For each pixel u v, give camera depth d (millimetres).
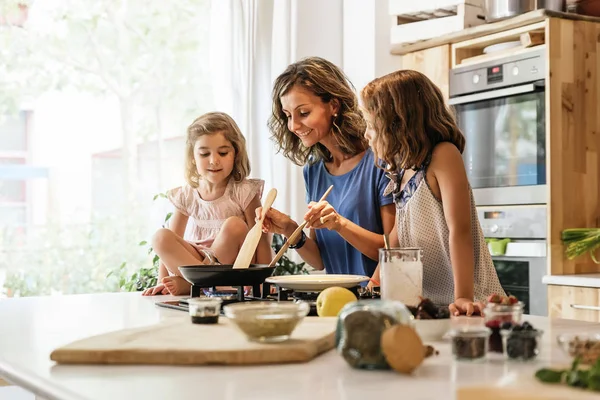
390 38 4215
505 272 3588
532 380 950
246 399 971
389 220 2455
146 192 4230
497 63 3604
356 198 2502
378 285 2240
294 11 4352
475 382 1045
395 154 2100
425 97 2092
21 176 3939
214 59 4363
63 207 4031
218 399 975
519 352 1187
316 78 2422
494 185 3648
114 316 1835
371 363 1130
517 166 3531
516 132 3535
